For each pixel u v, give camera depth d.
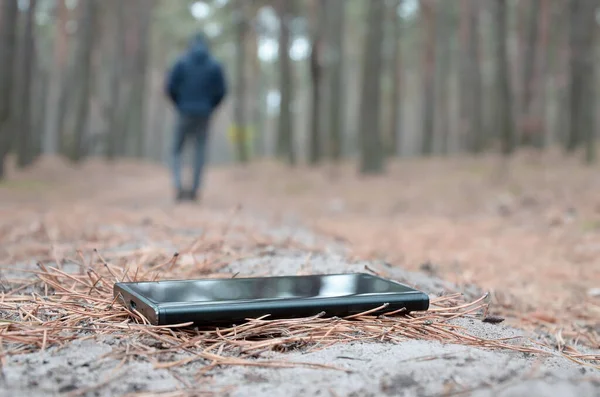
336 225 7.16
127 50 28.19
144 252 3.65
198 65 8.93
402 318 2.32
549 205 8.40
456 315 2.47
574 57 15.02
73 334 2.03
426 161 17.97
